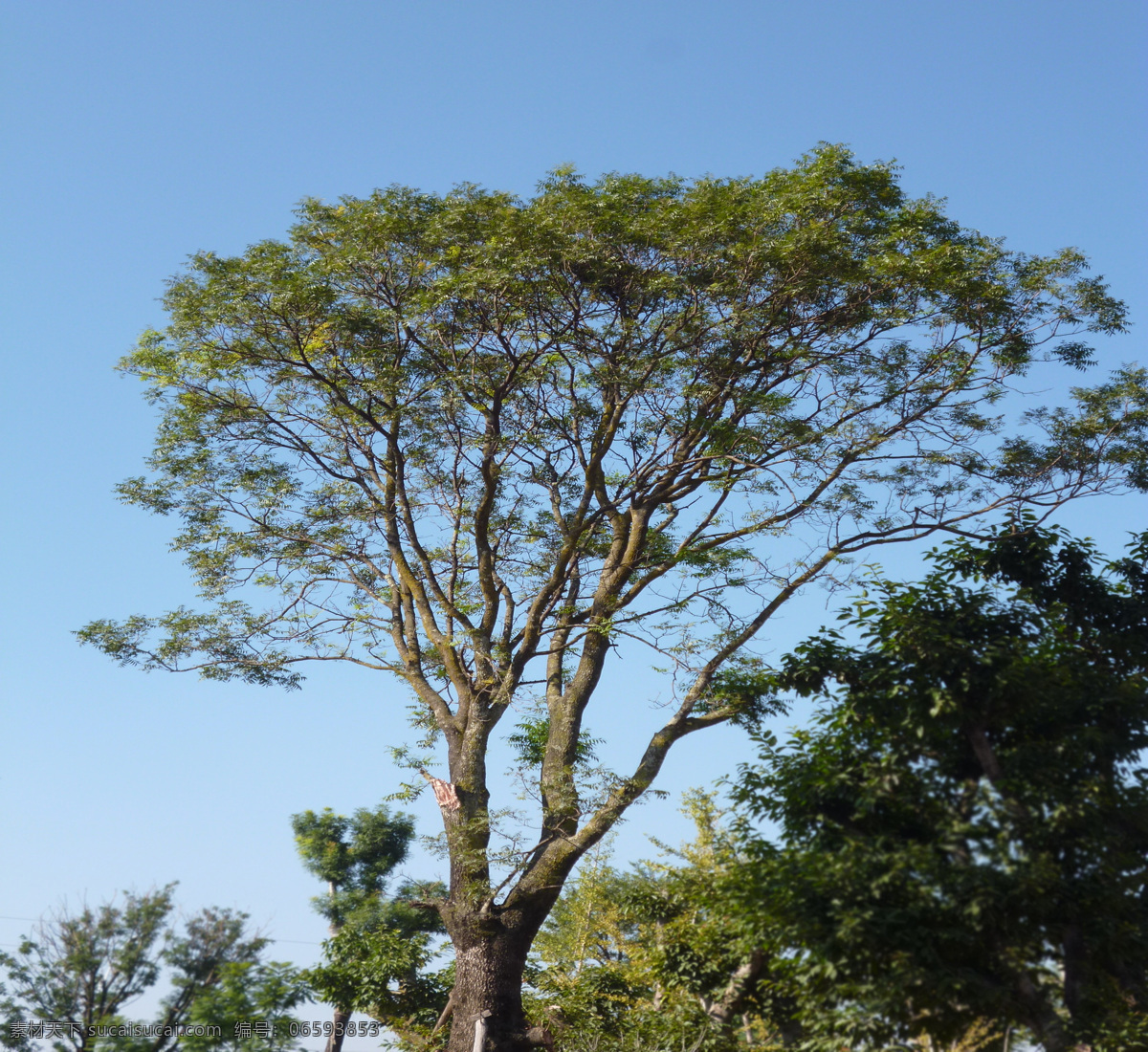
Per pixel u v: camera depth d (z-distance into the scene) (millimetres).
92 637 20328
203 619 21062
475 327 19078
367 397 19562
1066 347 18922
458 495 21891
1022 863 11133
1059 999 12000
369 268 18906
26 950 12820
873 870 11477
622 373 18359
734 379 19266
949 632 13242
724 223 17625
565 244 17750
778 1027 16953
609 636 19203
